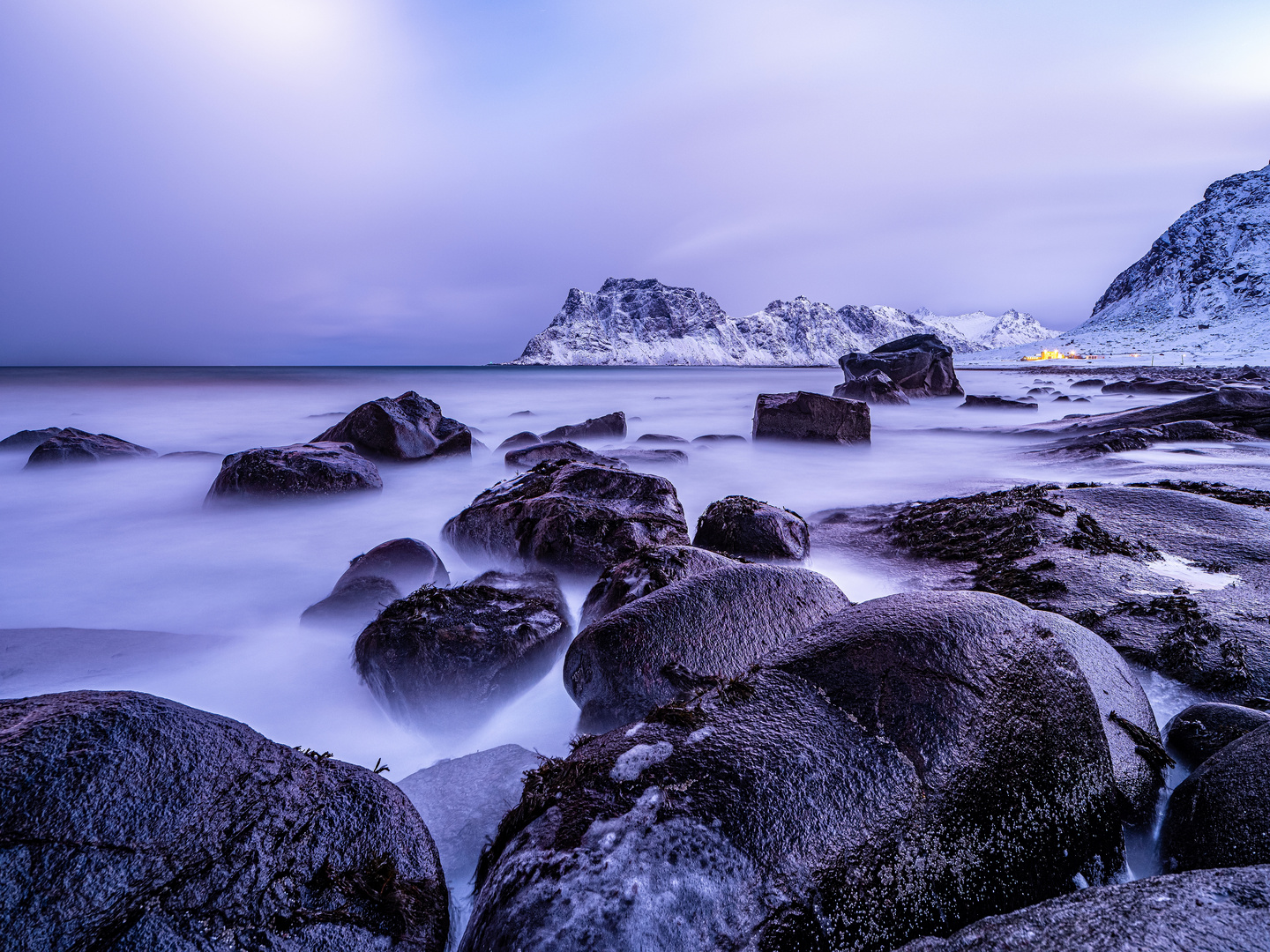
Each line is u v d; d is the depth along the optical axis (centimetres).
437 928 221
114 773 196
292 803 223
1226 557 580
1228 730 313
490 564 710
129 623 643
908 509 874
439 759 396
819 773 218
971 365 11062
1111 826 252
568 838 204
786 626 364
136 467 1405
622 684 338
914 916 203
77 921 173
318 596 720
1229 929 155
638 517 676
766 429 1634
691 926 183
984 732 238
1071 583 550
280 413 2909
